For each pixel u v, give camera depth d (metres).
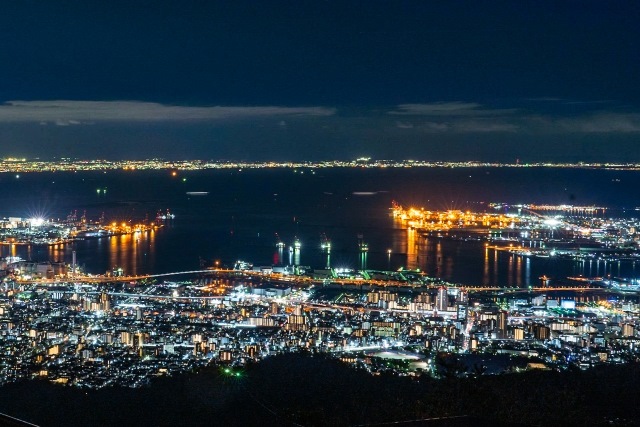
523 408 13.17
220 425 13.07
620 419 13.14
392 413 13.21
